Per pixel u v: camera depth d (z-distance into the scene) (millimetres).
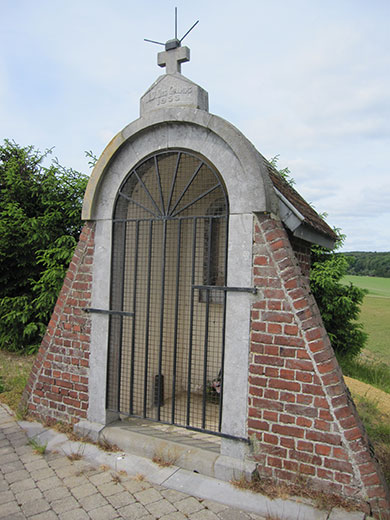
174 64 4129
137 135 4246
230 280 3721
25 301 9016
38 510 3217
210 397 5594
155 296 5398
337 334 10734
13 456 4074
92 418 4488
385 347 14281
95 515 3162
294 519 3070
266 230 3584
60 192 9711
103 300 4453
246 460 3613
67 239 8945
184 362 5980
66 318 4703
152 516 3154
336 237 5273
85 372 4551
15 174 9641
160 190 4168
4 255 8836
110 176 4445
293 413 3424
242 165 3633
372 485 3111
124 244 4359
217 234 5801
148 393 5301
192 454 3832
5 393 5918
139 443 4102
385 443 4664
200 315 5887
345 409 3229
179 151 4059
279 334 3492
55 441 4367
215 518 3137
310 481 3332
